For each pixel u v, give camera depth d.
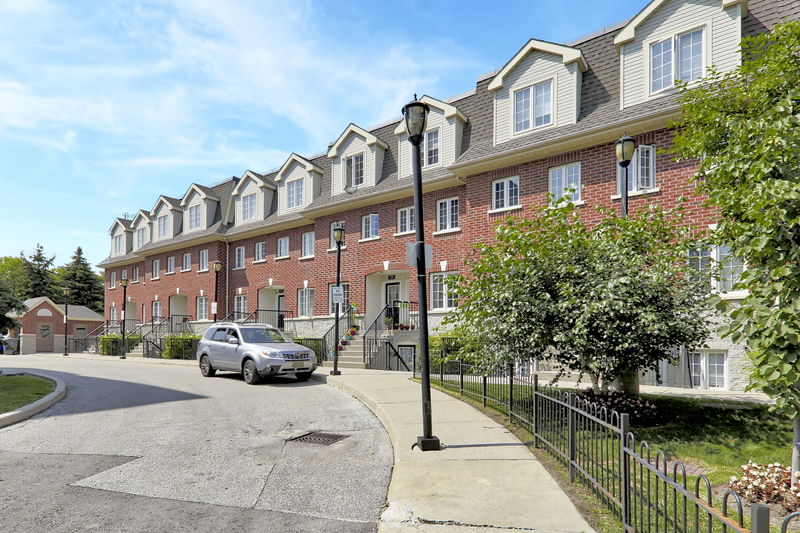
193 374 17.31
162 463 6.33
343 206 22.48
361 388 11.88
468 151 17.98
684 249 7.73
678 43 13.49
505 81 17.06
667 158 13.44
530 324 7.66
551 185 15.78
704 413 8.27
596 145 14.75
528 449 6.36
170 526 4.39
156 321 33.59
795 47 6.07
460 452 6.23
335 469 6.05
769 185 4.95
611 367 7.57
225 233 29.19
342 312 22.47
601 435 4.45
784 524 2.27
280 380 15.11
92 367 21.28
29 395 11.27
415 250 7.00
